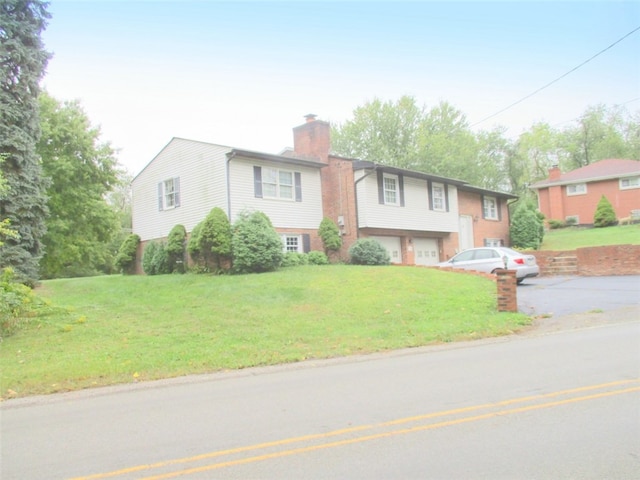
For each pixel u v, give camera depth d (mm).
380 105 47125
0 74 15156
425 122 48031
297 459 4137
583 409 5070
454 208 30047
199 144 22281
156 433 5039
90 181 30250
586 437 4328
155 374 8133
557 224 40875
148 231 25125
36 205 15891
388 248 26219
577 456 3947
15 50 15539
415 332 10539
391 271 18734
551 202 42531
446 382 6477
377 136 47281
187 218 22766
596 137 59188
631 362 6977
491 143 56125
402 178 26547
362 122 47375
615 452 3996
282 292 14922
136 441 4824
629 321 10656
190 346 9789
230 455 4309
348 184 24281
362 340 10000
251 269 19016
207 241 19234
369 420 5043
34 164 16188
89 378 7941
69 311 12797
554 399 5441
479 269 20125
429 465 3889
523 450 4105
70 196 29062
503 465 3836
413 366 7703
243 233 19047
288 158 22688
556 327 10680
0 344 10102
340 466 3947
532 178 59062
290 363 8664
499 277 12570
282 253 19625
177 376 8062
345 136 47344
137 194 25938
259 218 19672
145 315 12664
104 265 43688
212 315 12461
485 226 33688
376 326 11211
